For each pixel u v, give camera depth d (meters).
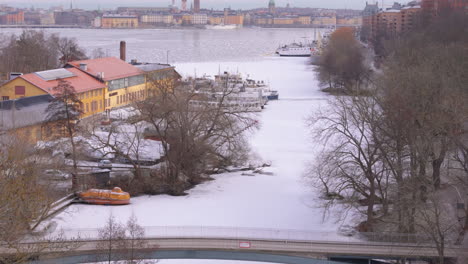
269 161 114.25
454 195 75.94
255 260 70.75
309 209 86.31
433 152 77.81
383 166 77.44
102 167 102.00
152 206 88.56
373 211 81.69
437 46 165.88
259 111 174.25
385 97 86.06
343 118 91.31
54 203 82.62
